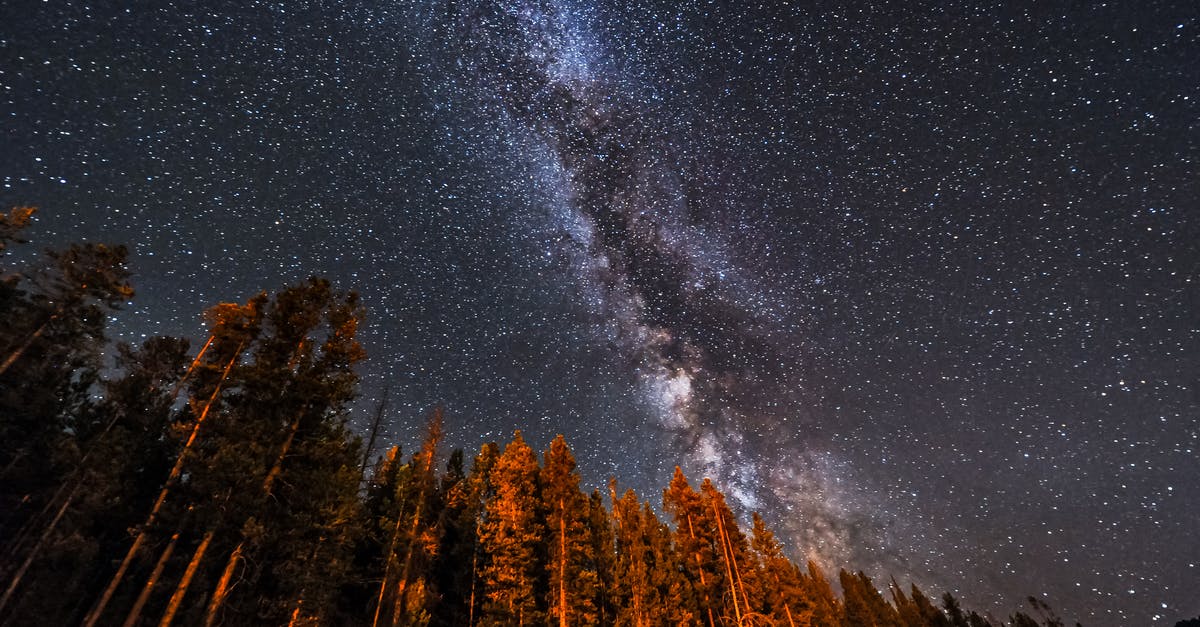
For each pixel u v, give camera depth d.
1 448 20.88
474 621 31.39
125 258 23.06
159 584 16.89
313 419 21.83
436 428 31.22
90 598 20.55
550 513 33.06
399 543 27.38
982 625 63.81
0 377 20.45
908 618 62.09
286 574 18.64
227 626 17.84
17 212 20.98
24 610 18.14
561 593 28.66
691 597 36.97
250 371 20.27
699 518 40.09
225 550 18.31
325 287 23.42
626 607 35.19
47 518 20.72
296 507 19.77
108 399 23.30
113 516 20.97
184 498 17.97
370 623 27.14
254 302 22.91
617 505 42.09
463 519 34.19
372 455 27.92
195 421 20.31
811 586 53.62
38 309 21.62
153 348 24.55
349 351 22.66
